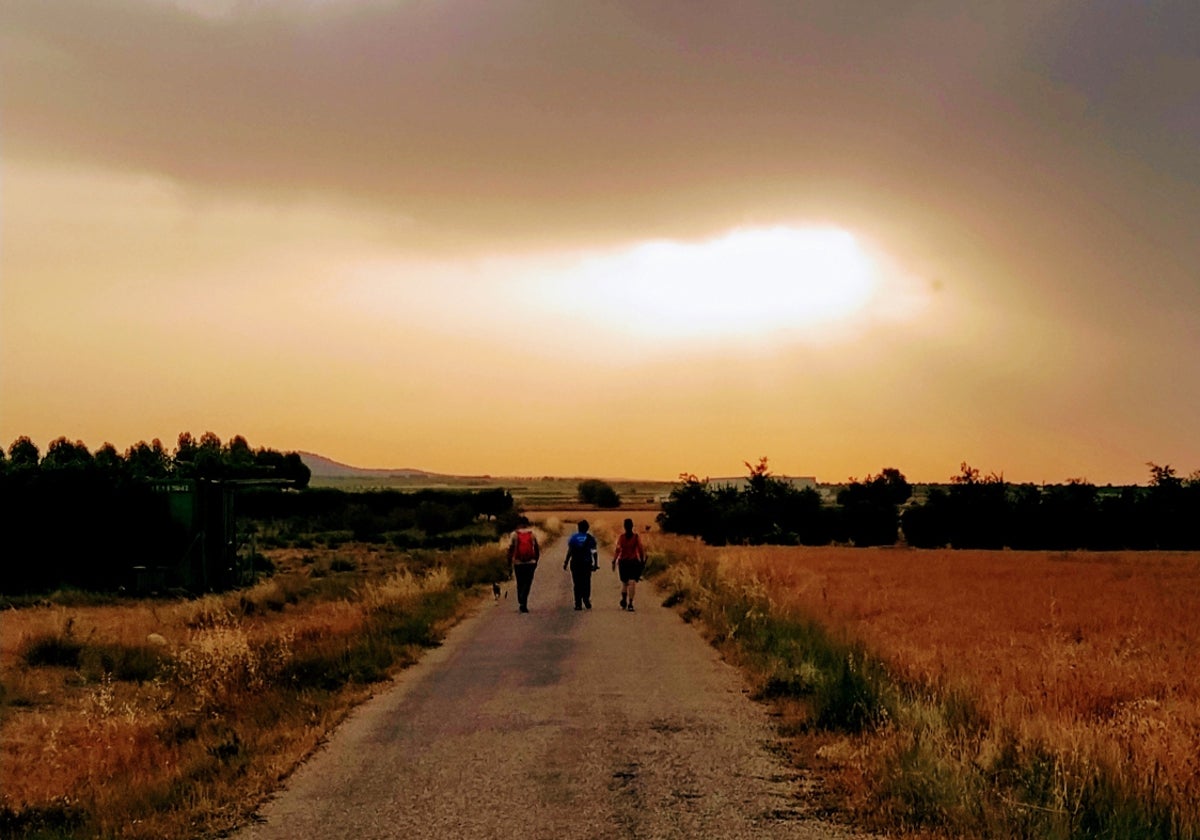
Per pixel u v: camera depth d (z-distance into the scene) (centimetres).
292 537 6056
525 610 2300
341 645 1572
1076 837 677
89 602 2725
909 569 4103
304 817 780
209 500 3194
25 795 902
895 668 1245
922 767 812
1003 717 935
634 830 735
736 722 1092
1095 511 6925
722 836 720
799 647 1452
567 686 1319
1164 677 1347
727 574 2677
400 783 870
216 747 995
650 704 1194
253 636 1733
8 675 1501
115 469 3294
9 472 3103
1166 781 751
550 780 870
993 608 2416
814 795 818
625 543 2381
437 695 1273
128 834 750
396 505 8019
